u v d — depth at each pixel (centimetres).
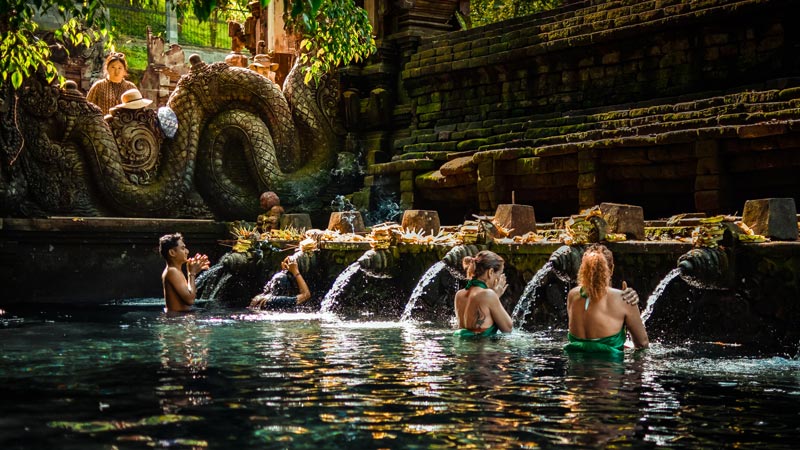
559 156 1292
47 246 1372
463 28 1831
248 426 430
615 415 456
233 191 1627
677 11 1315
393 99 1773
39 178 1445
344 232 1282
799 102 1095
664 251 811
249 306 1187
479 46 1606
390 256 1073
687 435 415
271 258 1300
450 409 470
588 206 1247
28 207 1424
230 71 1645
